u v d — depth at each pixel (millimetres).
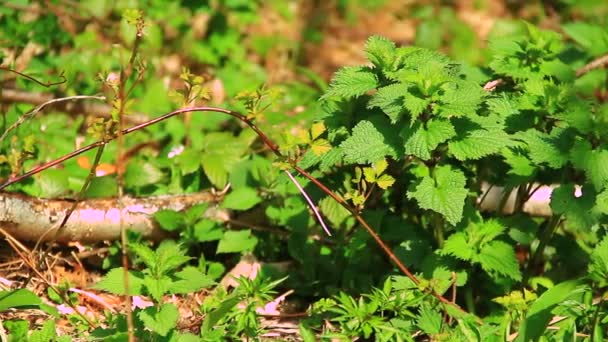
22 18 7434
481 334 4340
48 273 5250
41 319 4855
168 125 6660
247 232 5469
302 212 5379
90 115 6715
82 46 7355
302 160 4656
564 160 4398
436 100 4266
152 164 6000
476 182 4938
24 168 5992
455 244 4594
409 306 4555
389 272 5020
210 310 4633
